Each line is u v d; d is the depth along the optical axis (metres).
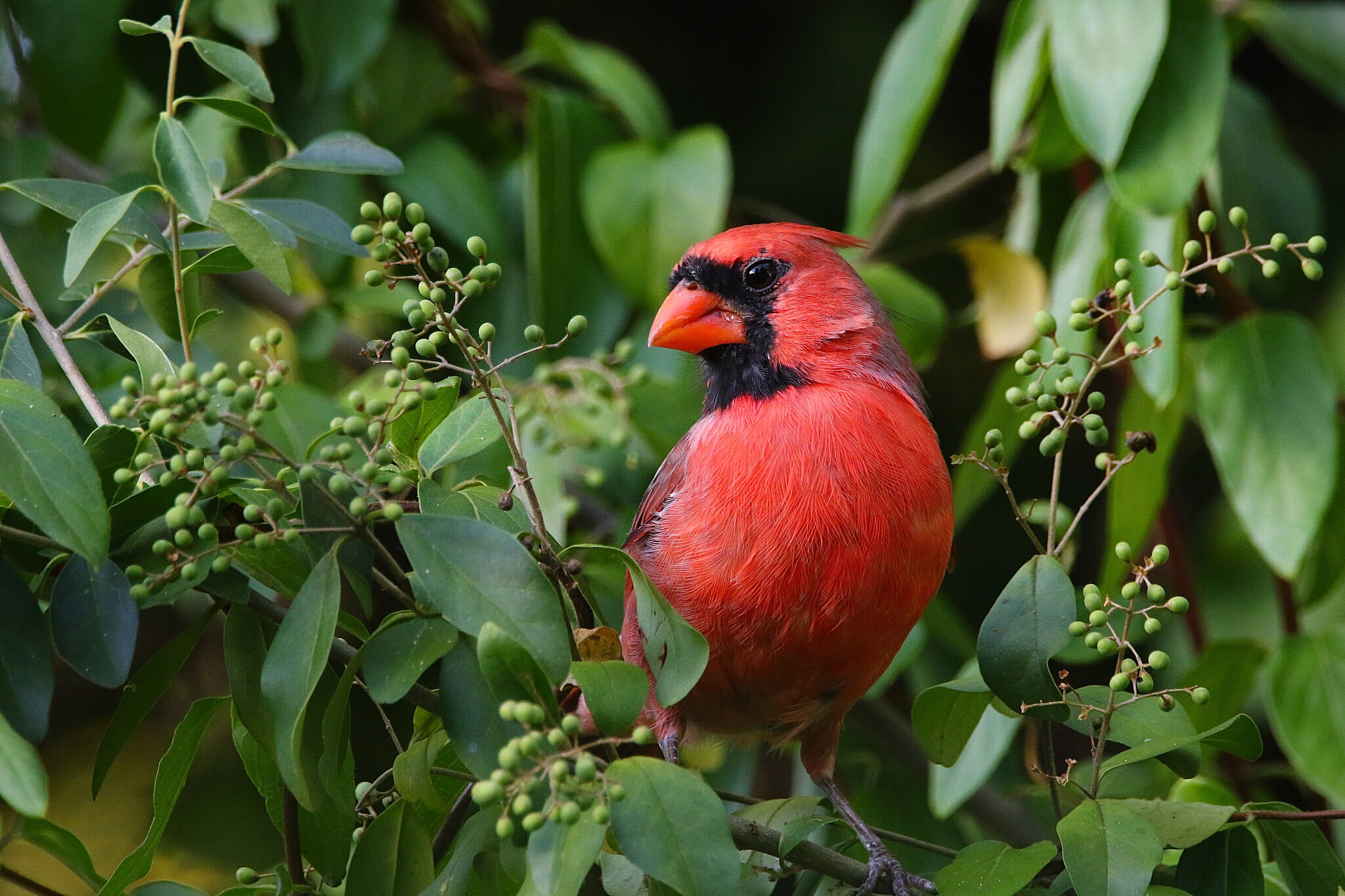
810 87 12.23
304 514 3.66
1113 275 5.99
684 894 3.35
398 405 4.17
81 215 4.21
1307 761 6.11
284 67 7.17
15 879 4.35
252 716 3.99
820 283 5.71
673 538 5.30
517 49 12.29
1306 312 10.86
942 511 5.36
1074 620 4.16
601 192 7.03
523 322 7.62
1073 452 11.19
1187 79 5.94
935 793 6.11
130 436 3.88
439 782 4.54
